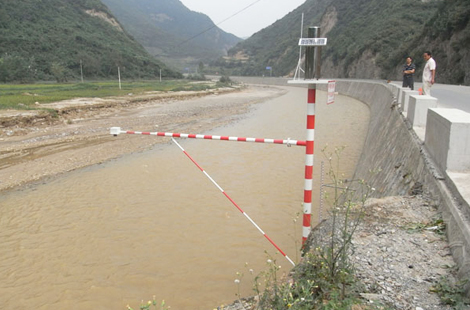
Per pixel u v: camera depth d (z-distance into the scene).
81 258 6.91
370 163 10.49
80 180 11.38
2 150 14.90
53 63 56.44
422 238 3.96
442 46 35.81
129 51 81.56
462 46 31.80
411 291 3.15
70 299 5.73
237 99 42.22
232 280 6.12
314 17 119.56
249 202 9.57
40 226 8.25
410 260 3.61
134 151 15.03
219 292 5.79
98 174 11.97
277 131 19.80
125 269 6.52
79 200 9.77
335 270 3.25
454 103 13.16
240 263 6.66
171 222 8.41
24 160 13.60
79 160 13.64
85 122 22.09
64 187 10.77
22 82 50.59
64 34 67.88
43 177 11.70
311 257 3.60
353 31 71.06
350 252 3.79
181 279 6.19
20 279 6.28
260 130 20.08
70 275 6.37
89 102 28.06
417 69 40.28
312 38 4.78
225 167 12.70
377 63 53.62
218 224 8.29
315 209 8.66
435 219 4.24
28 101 25.16
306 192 5.29
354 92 44.88
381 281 3.31
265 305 3.26
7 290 5.98
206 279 6.17
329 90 4.67
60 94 33.22
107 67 69.81
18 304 5.64
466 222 3.55
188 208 9.20
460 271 3.22
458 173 4.45
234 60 147.00
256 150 15.05
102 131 19.19
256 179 11.41
